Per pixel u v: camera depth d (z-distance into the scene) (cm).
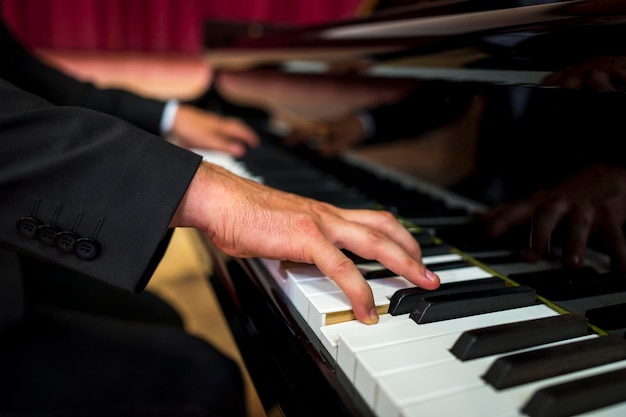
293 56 114
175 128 128
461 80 68
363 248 57
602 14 45
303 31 117
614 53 46
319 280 57
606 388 38
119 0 276
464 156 78
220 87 178
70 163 51
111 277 52
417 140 92
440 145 85
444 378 40
